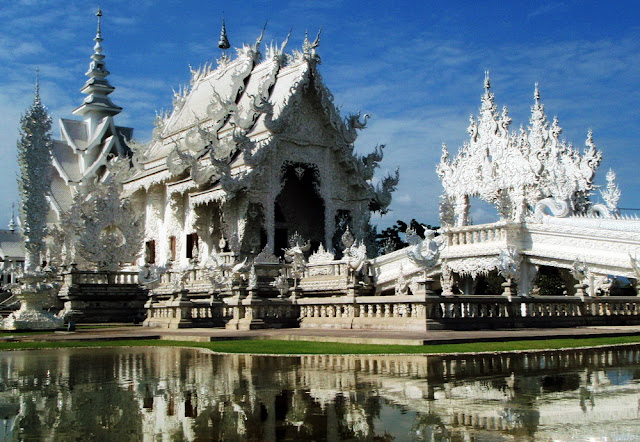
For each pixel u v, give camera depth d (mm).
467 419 8109
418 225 60750
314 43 43594
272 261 39406
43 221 32844
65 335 25375
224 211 41969
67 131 66500
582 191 41219
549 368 12672
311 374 12266
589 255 30266
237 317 26844
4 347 20875
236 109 44031
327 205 44562
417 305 22156
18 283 32250
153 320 30688
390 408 8852
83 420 8445
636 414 8305
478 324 22656
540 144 42094
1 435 7652
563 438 7156
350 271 34938
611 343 18141
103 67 69250
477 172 43844
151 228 50969
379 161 46531
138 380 11969
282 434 7566
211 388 10852
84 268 47500
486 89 43906
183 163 42719
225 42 63281
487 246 33250
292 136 43250
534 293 36719
